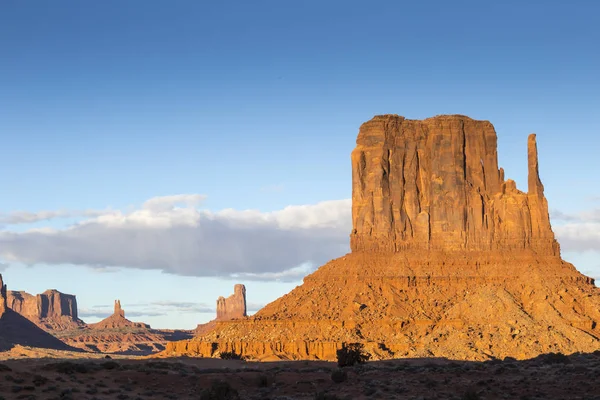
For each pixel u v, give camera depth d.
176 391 125.69
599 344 188.75
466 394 116.50
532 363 168.62
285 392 128.50
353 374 147.88
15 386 112.94
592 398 113.88
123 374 134.00
